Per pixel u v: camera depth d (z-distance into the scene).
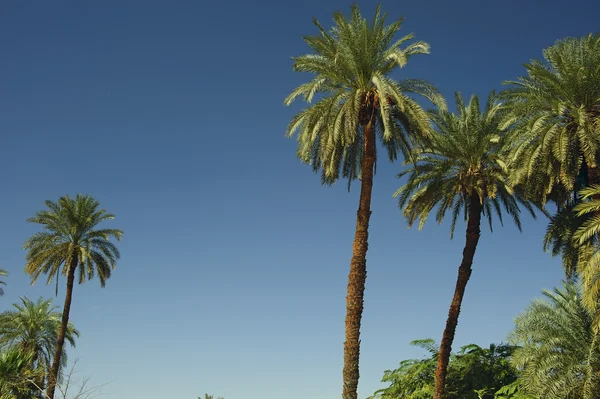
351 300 26.28
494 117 32.38
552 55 27.09
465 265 32.78
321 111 26.97
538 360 27.28
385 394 45.19
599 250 22.17
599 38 27.05
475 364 41.44
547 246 30.09
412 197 33.47
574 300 28.25
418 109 27.05
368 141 28.03
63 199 46.34
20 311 54.91
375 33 27.86
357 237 27.14
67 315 45.03
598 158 26.44
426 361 44.31
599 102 26.53
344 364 25.44
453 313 32.53
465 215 35.25
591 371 25.86
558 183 28.30
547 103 27.20
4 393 22.45
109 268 46.75
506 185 31.30
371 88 27.80
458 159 33.09
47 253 44.25
